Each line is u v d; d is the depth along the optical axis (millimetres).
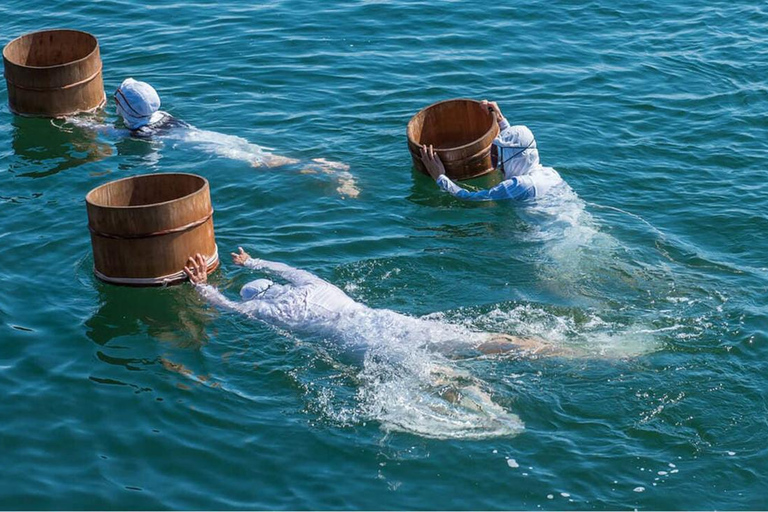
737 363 6805
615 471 5965
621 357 6867
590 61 12398
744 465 5984
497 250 8328
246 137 10602
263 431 6379
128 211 7594
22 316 7570
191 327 7402
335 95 11516
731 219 8805
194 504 5832
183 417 6512
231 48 12727
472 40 12953
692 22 13562
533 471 5992
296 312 7352
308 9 13883
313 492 5902
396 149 10344
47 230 8773
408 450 6188
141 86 10602
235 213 9055
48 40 11477
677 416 6352
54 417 6520
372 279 7945
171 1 14227
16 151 10328
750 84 11711
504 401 6496
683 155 10070
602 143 10312
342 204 9188
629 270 7973
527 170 9195
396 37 13031
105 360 7078
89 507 5816
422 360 6828
